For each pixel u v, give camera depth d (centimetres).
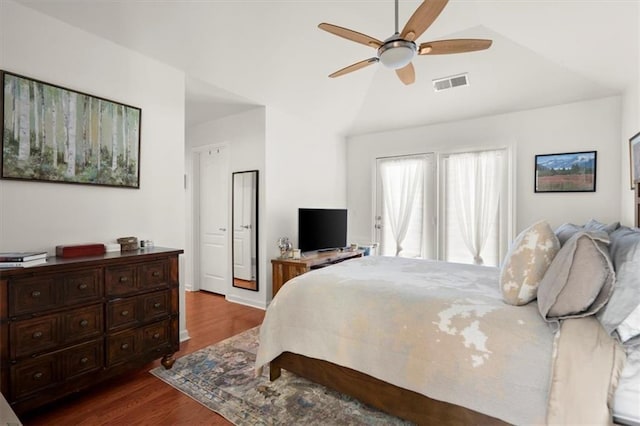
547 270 154
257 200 403
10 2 200
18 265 174
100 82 246
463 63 356
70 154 227
